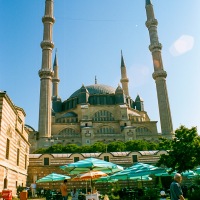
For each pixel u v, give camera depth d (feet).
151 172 73.46
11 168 101.50
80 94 410.52
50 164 175.52
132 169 76.43
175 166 104.27
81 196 93.04
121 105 398.21
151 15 427.33
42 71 366.43
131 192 88.17
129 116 400.47
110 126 377.91
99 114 397.80
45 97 355.56
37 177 169.27
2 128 85.61
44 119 343.05
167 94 381.40
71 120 393.29
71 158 180.24
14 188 110.32
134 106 456.45
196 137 106.11
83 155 183.73
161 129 362.94
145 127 380.99
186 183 155.94
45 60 377.91
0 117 83.92
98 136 349.61
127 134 351.05
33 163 173.17
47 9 407.64
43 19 401.29
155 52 405.18
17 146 116.57
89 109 399.03
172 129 362.12
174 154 102.83
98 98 422.41
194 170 102.06
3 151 87.66
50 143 330.34
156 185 148.56
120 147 273.13
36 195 134.92
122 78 488.02
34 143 330.13
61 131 369.50
